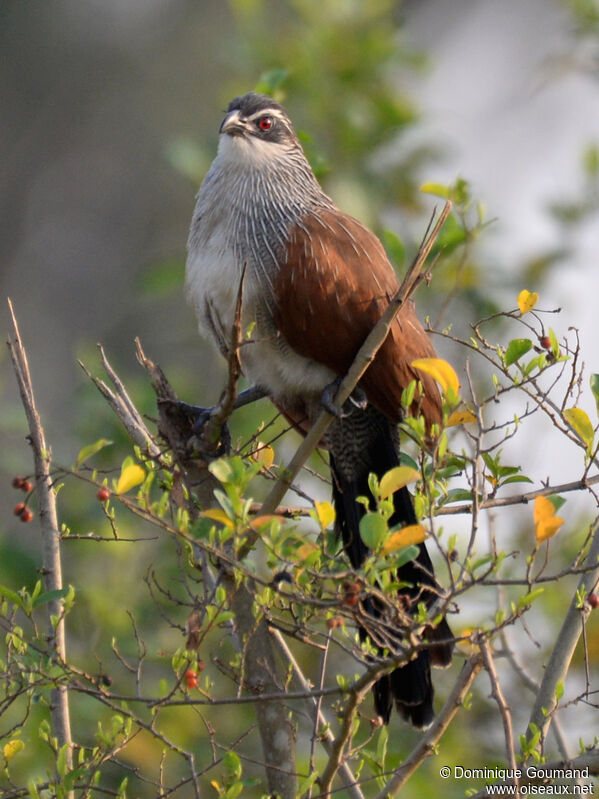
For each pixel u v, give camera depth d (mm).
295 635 6035
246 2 12602
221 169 8500
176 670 5727
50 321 18984
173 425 7156
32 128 20234
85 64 20547
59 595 5941
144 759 8750
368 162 12062
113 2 20828
